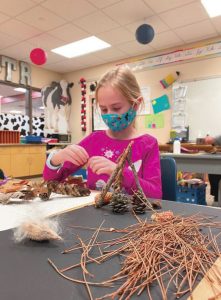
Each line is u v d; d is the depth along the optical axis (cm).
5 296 25
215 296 25
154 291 26
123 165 68
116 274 29
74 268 31
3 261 33
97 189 95
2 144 389
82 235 42
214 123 383
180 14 308
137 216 52
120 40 384
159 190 84
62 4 284
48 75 522
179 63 408
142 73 445
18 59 461
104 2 281
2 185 75
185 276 29
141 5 288
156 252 34
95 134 113
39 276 29
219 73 376
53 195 74
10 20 319
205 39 383
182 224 45
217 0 279
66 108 539
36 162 440
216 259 33
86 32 355
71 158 82
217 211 56
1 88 493
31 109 495
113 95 87
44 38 373
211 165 209
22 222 42
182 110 407
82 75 523
